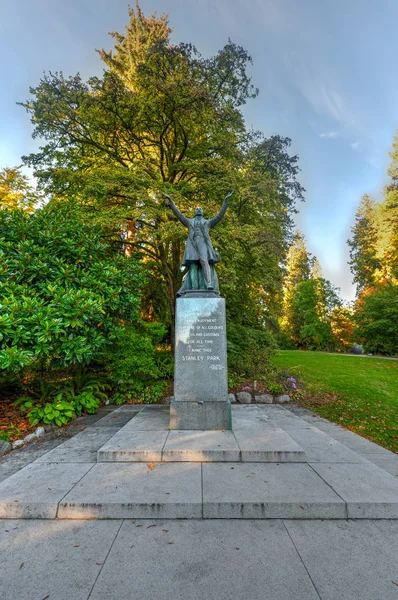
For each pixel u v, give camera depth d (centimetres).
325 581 253
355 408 910
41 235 745
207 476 409
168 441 502
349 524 332
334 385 1141
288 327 3922
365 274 3950
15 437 593
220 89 1392
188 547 294
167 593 240
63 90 1166
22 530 322
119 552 288
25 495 363
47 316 608
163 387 951
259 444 486
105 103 1155
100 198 1069
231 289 1048
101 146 1273
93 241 823
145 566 269
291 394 1012
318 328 3450
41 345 593
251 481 395
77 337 649
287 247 1469
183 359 596
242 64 1374
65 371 945
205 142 1240
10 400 800
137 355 926
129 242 1232
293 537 309
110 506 343
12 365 553
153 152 1397
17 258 691
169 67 1201
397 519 340
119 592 241
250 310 1404
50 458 480
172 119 1152
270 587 246
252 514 341
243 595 238
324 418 829
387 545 298
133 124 1205
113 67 1670
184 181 1179
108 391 966
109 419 720
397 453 615
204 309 610
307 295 3569
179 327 605
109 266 786
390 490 374
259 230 1132
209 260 681
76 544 299
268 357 1226
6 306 580
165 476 409
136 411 801
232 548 292
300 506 343
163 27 1672
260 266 1162
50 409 679
